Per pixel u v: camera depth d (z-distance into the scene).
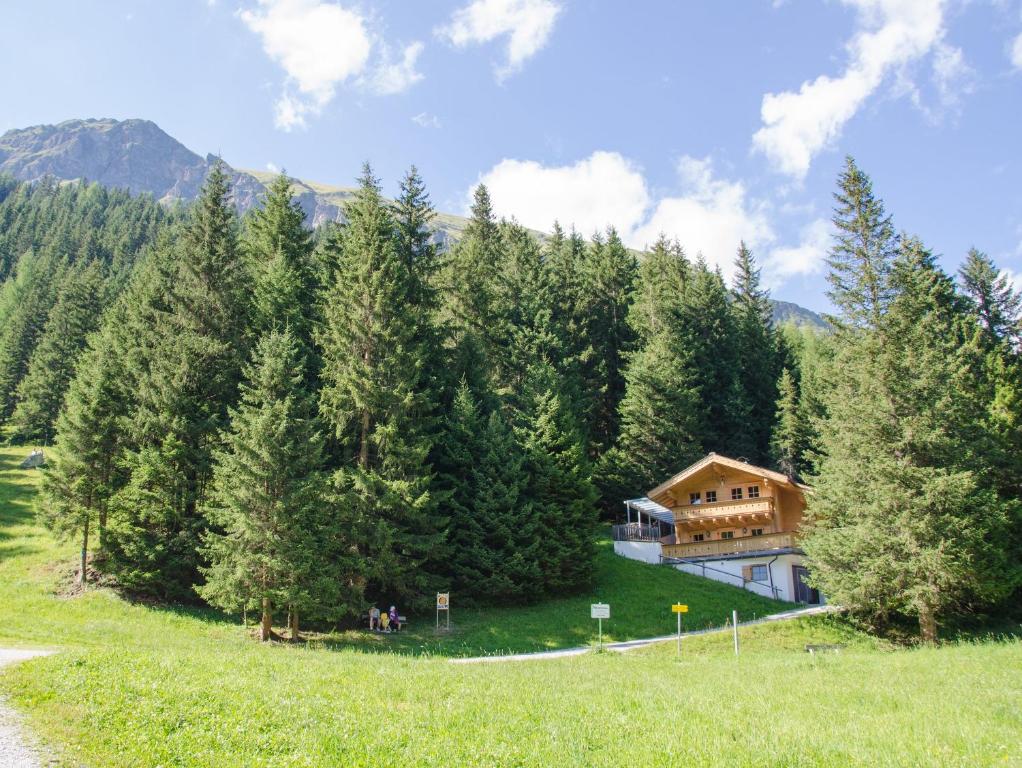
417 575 33.22
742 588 39.62
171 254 49.16
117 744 8.62
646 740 9.51
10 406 77.25
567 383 52.47
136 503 32.28
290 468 28.73
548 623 32.94
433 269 44.97
